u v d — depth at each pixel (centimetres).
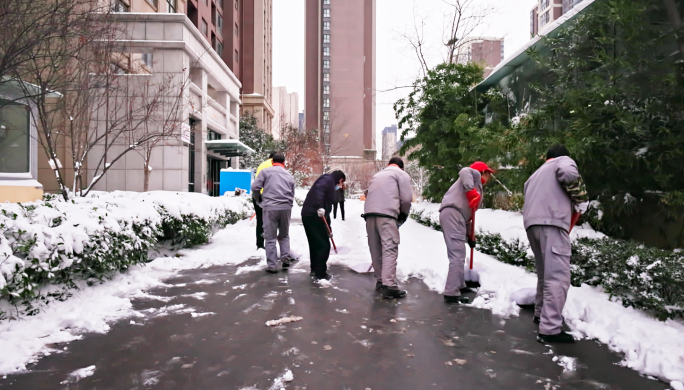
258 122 5188
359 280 595
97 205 583
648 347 315
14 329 361
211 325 398
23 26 514
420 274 624
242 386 279
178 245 790
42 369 301
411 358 327
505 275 556
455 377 295
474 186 482
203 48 1952
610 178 595
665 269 364
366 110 8544
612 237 582
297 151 3966
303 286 555
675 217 525
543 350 344
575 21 667
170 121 1086
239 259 735
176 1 2691
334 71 8306
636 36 563
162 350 338
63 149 1638
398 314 438
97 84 752
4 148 801
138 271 602
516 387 281
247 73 5247
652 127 552
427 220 1264
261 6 5306
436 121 1316
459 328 396
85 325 386
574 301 431
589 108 579
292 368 307
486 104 1285
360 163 5356
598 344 357
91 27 663
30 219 440
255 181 650
